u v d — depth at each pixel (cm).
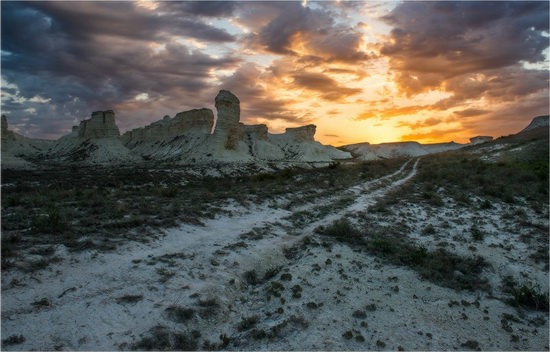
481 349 933
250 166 8144
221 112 9625
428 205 2508
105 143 11962
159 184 3662
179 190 2850
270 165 8969
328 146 15038
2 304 844
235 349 865
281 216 2069
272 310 1038
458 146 18038
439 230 1916
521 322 1088
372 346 900
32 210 1695
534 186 2995
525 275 1375
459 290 1269
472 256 1526
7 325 786
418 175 4441
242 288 1180
